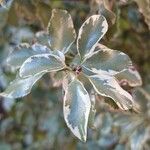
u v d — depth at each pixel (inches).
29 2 7.6
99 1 6.6
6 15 9.4
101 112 9.3
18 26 9.6
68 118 5.6
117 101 5.7
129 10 9.0
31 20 8.2
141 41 9.8
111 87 5.7
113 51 5.9
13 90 5.8
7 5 6.4
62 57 5.8
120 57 5.9
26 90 5.8
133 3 8.6
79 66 5.8
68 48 6.2
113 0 6.9
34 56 5.7
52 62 5.8
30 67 5.7
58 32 6.2
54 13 6.2
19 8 7.7
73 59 6.0
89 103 5.6
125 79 6.6
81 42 5.9
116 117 9.3
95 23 6.0
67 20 6.2
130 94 6.3
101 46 6.1
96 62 5.9
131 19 9.2
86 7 9.0
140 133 9.4
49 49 6.1
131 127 9.4
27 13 7.8
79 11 9.0
